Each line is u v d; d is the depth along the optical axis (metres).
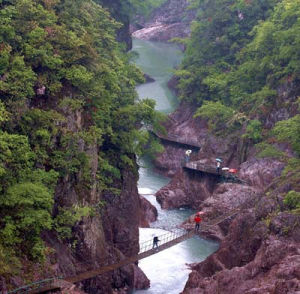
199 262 61.81
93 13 60.75
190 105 96.94
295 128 61.62
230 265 55.56
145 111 59.59
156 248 51.16
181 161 88.38
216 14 97.81
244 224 55.97
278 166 70.81
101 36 60.56
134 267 57.00
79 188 48.34
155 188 83.81
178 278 59.22
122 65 62.16
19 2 46.84
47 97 46.88
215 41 97.94
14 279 38.66
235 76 88.44
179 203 78.44
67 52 48.00
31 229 41.28
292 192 52.12
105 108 53.31
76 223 47.12
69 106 47.59
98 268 46.16
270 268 45.03
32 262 41.00
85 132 49.06
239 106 85.25
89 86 49.38
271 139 74.88
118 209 58.56
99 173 53.69
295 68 76.12
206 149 83.62
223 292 45.72
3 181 40.06
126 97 60.09
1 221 40.12
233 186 71.56
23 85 43.44
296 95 75.81
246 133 78.75
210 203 70.44
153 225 72.38
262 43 83.50
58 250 45.12
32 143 44.56
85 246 47.94
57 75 47.22
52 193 44.09
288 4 81.25
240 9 96.38
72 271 45.72
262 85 84.62
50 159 45.44
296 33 76.06
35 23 46.69
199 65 99.06
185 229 69.12
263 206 54.69
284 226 48.53
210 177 77.88
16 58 43.84
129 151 58.78
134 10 97.31
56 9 51.91
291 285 38.81
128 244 59.09
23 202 39.38
